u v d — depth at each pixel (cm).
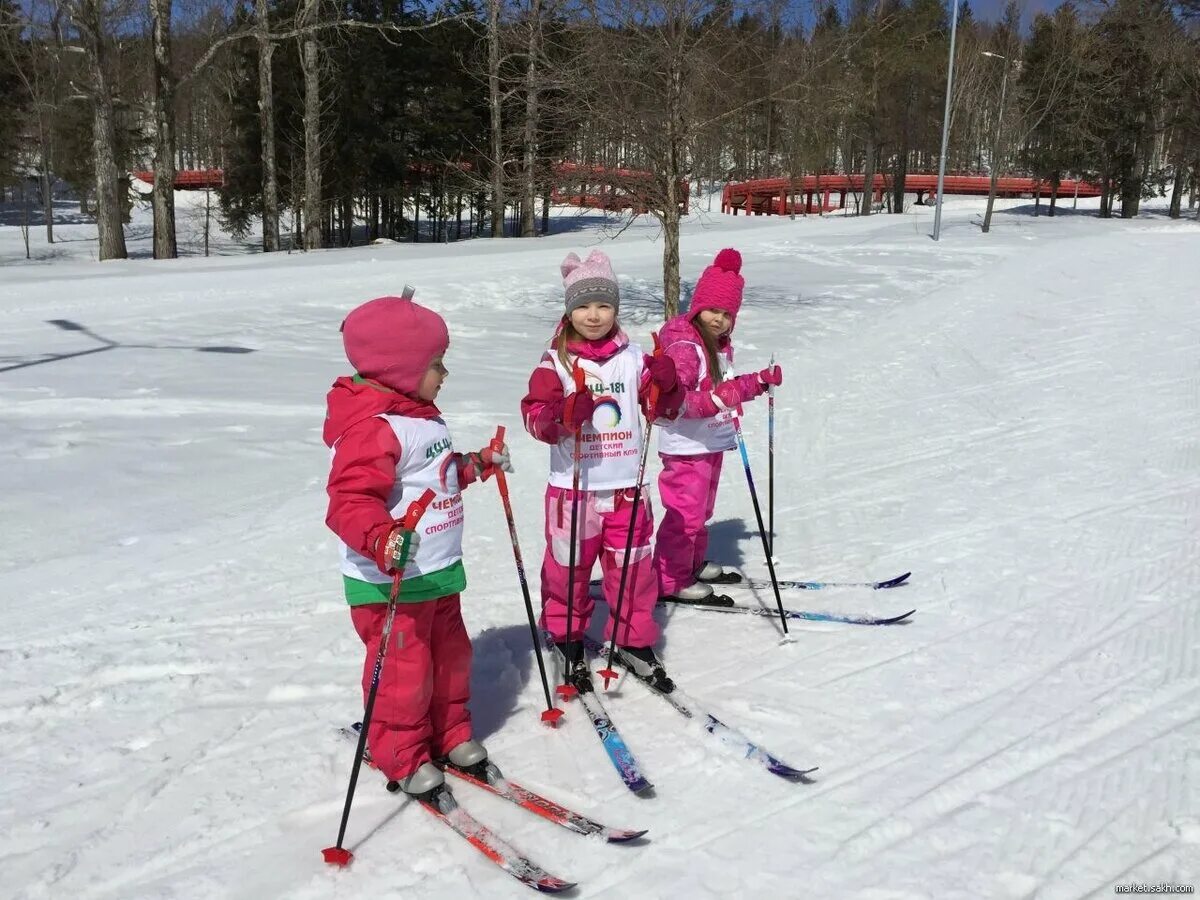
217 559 477
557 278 1769
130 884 238
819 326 1298
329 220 4066
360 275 1777
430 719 287
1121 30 4066
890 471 618
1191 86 3856
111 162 2427
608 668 340
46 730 313
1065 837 247
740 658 363
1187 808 257
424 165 3828
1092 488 561
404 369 265
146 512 546
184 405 799
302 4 2928
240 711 326
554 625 347
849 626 389
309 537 510
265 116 2981
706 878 236
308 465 642
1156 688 326
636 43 1202
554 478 344
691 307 408
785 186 4656
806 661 358
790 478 614
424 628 273
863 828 253
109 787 281
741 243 2602
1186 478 573
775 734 305
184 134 5606
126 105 2605
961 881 232
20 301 1392
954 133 5881
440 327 271
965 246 2489
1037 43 4175
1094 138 3969
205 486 595
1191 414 734
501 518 547
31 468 620
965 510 530
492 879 239
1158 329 1125
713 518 541
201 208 4584
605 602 423
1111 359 964
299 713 325
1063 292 1502
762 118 1401
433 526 272
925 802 264
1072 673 339
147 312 1307
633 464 343
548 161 1381
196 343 1091
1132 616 386
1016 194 5444
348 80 3362
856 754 291
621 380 340
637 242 2678
